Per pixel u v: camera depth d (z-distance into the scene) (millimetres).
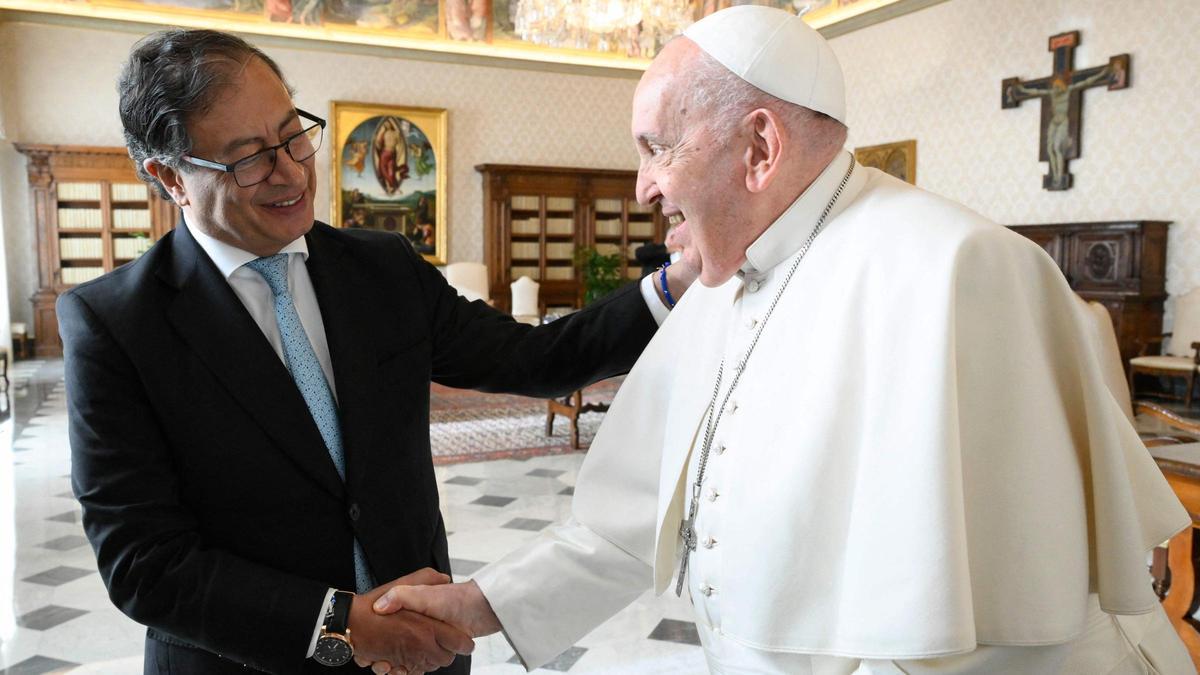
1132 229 8766
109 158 12719
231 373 1319
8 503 5430
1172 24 8805
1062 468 1020
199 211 1306
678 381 1404
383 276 1553
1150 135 9055
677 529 1363
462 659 1589
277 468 1332
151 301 1329
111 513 1257
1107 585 1056
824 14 13008
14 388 10172
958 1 11008
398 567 1424
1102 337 3133
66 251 12844
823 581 1060
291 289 1452
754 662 1180
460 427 7809
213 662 1348
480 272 13273
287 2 13188
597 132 15234
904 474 972
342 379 1406
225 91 1232
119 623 3633
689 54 1160
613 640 3451
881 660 1001
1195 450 2490
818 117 1169
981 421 1018
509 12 14438
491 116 14625
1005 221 10602
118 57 12656
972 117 10953
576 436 6887
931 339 989
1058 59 9781
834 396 1077
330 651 1268
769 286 1247
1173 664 1281
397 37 13852
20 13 12141
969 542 1014
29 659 3303
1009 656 1006
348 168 13820
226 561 1277
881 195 1188
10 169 12562
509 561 1441
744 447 1170
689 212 1193
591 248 14867
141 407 1296
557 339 1696
